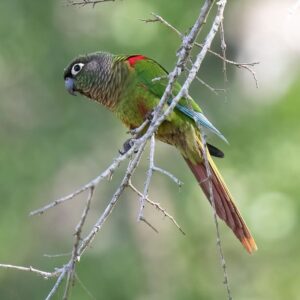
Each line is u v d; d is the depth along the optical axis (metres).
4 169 16.36
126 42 16.45
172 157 16.91
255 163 16.33
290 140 16.34
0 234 16.25
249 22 18.55
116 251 16.20
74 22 16.84
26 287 15.99
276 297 15.65
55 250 16.62
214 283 15.91
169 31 16.27
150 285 15.97
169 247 16.34
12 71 16.86
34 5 16.78
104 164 16.58
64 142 16.55
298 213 15.67
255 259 15.80
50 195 16.59
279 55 17.97
